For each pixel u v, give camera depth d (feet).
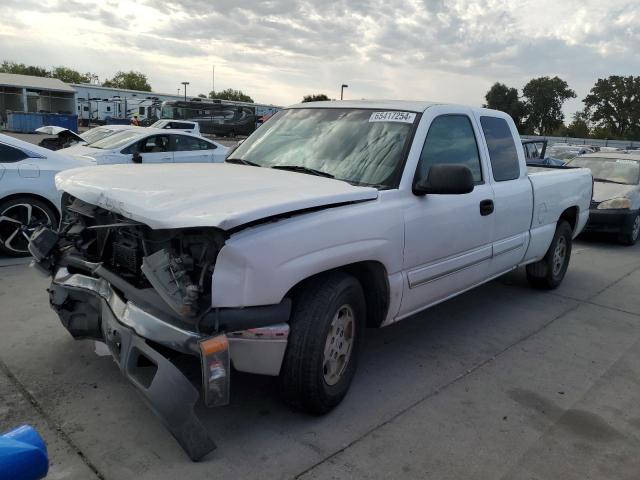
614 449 10.25
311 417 10.64
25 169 20.80
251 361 9.15
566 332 16.39
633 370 13.85
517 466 9.56
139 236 9.91
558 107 302.45
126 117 181.68
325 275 10.23
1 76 139.95
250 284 8.69
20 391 10.96
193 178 10.83
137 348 8.95
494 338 15.56
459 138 14.08
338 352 10.67
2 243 20.68
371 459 9.46
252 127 152.97
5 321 14.49
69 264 11.59
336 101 15.02
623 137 325.62
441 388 12.28
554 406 11.78
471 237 14.02
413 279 12.18
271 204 9.00
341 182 11.34
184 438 8.79
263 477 8.81
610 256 28.76
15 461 4.33
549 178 18.57
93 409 10.43
